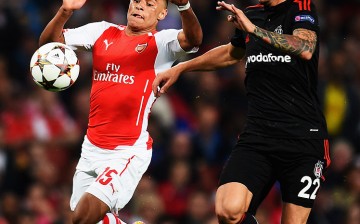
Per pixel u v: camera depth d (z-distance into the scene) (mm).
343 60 47844
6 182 40781
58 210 38906
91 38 24859
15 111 43719
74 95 45500
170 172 40688
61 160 42438
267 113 23141
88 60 46281
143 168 24438
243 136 23578
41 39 24562
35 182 40344
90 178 24594
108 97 24266
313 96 23266
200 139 42312
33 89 45406
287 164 23141
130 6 24719
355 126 45688
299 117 23031
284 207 23281
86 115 44312
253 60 23312
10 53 47938
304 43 21906
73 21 48094
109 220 24188
